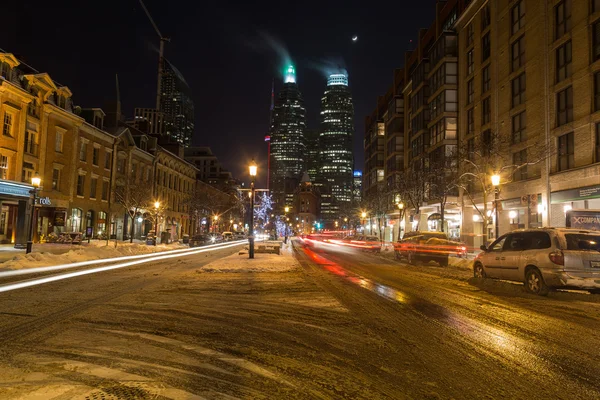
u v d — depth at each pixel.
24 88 32.69
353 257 28.08
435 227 50.91
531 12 30.05
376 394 4.07
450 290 11.54
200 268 16.70
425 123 49.41
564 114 26.50
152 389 4.07
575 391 4.18
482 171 27.53
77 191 39.88
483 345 5.84
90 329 6.54
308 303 9.13
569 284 9.79
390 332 6.56
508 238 12.05
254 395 4.00
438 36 49.06
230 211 92.62
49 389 4.02
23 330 6.40
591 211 18.27
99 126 43.78
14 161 31.39
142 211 49.62
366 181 83.94
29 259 17.69
